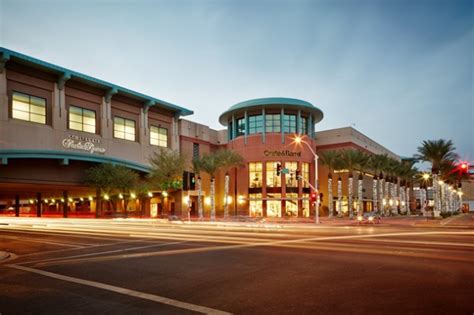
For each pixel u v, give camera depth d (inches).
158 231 1017.5
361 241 690.8
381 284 345.1
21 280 397.1
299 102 2336.4
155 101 2144.4
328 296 309.0
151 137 2186.3
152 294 329.4
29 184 1689.2
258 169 2327.8
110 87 1886.1
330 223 1469.0
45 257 570.3
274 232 936.9
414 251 549.0
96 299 315.9
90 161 1793.8
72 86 1780.3
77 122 1791.3
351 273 396.8
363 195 2847.0
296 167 2309.3
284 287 343.6
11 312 283.0
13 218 2165.4
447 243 650.8
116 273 426.0
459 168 1360.7
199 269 439.8
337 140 2608.3
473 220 1696.6
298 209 2255.2
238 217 1999.3
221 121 2679.6
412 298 297.4
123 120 2021.4
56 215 2571.4
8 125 1499.8
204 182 2425.0
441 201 2541.8
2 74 1498.5
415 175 3090.6
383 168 2571.4
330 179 2165.4
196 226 1235.2
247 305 290.2
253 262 477.4
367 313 262.8
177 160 1855.3
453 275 380.2
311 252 551.5
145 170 2005.4
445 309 268.2
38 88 1649.9
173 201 2274.9
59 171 1722.4
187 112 2394.2
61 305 299.4
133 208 2496.3
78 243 754.8
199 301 304.7
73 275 419.5
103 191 1867.6
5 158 1441.9
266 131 2367.1
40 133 1609.3
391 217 2283.5
